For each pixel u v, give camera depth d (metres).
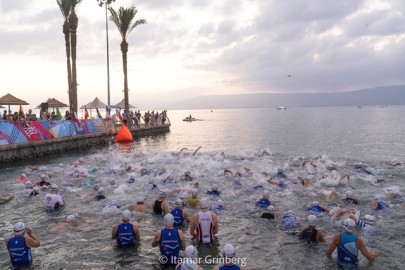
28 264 8.99
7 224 12.41
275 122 91.88
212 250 9.84
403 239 10.58
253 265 9.02
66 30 40.69
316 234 10.33
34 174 21.39
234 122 98.06
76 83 40.97
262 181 17.77
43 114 34.69
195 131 62.06
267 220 12.34
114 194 15.85
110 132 42.19
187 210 13.55
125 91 53.44
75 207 14.19
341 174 19.14
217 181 18.44
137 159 26.44
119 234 9.98
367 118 102.50
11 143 26.95
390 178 19.30
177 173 20.12
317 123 81.69
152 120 56.72
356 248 8.89
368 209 13.51
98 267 8.91
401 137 44.03
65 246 10.27
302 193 15.77
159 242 8.91
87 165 23.91
